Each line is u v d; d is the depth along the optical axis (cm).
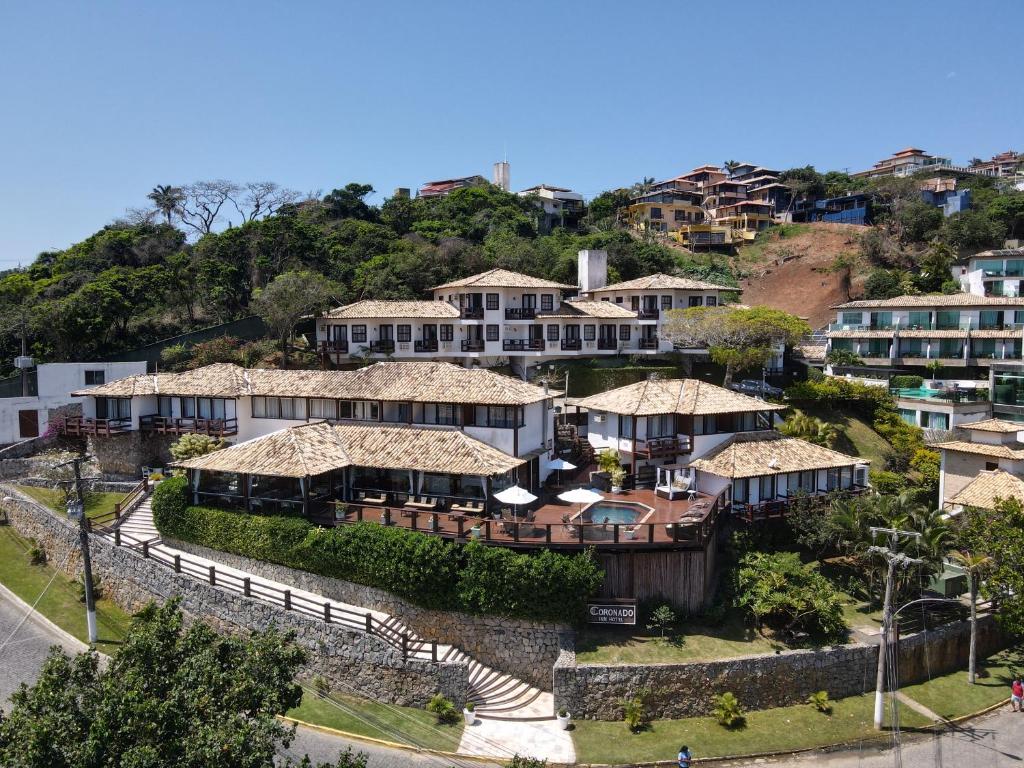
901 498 3381
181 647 1778
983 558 3247
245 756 1431
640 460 4122
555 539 3086
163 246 8031
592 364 6656
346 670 2991
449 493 3616
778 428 4941
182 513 3712
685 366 6781
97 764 1375
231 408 4525
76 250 8088
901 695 3080
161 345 6003
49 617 3500
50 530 4100
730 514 3666
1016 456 4203
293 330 6544
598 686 2808
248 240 8119
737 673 2873
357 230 8831
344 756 1758
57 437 4947
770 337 5841
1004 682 3250
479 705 2844
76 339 5747
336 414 4344
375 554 3141
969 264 7900
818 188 13512
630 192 14575
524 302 6706
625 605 3019
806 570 3325
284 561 3409
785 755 2652
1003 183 12694
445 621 3116
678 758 2562
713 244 12181
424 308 6500
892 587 2917
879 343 6769
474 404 3888
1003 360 6047
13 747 1412
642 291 7000
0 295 6581
